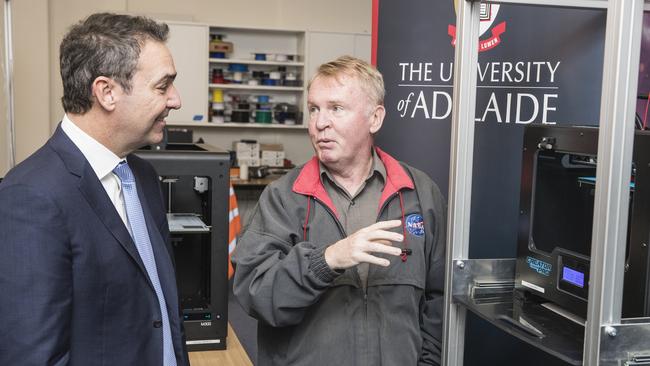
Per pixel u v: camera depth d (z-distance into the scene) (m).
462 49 1.34
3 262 1.08
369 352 1.47
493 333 2.03
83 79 1.19
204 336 2.07
